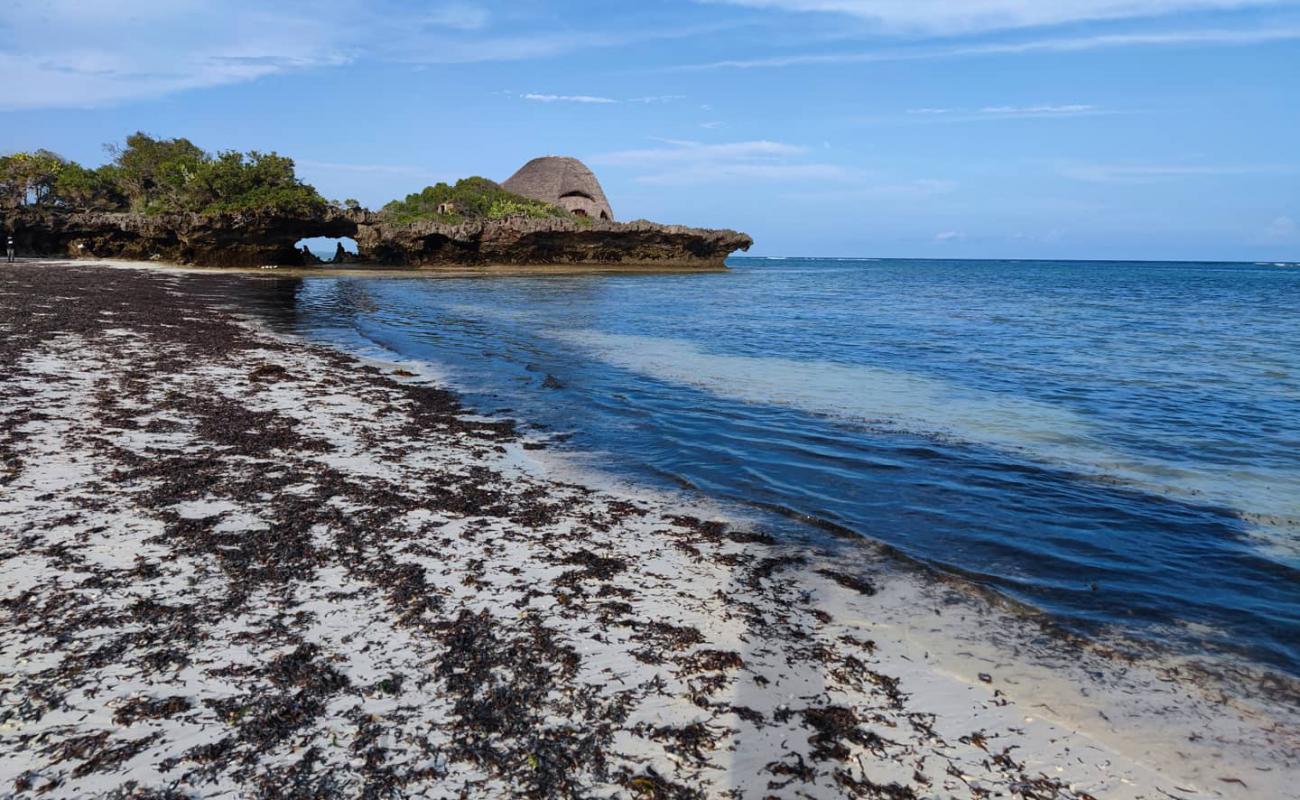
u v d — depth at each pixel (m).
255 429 10.35
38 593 5.24
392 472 8.83
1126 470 9.89
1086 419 12.88
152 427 10.04
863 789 3.75
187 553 6.07
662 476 9.32
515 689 4.41
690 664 4.83
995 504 8.48
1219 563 6.94
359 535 6.71
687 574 6.34
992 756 4.07
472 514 7.51
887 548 7.09
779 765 3.88
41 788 3.39
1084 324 31.17
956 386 15.95
